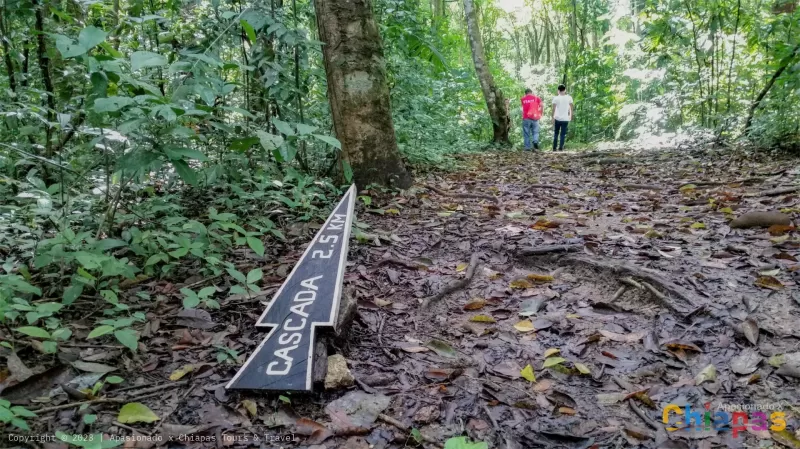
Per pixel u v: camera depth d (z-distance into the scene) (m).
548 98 19.61
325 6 4.93
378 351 2.38
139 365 2.18
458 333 2.56
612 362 2.25
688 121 10.43
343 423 1.87
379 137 5.12
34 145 3.37
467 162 8.19
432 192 5.39
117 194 2.91
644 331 2.47
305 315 2.30
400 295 2.99
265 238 3.70
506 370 2.23
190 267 3.14
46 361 2.12
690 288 2.78
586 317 2.67
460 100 11.70
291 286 2.50
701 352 2.25
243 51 4.67
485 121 13.49
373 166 5.09
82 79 3.54
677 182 5.59
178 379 2.09
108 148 2.78
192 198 4.26
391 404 2.00
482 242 3.77
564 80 17.31
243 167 4.25
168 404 1.95
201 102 3.95
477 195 5.23
